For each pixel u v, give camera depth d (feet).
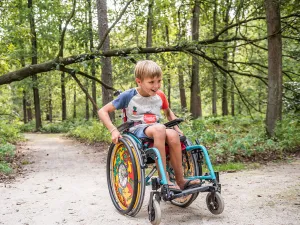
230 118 53.67
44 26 67.62
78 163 27.07
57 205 13.46
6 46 45.78
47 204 13.69
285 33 33.40
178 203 12.50
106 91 43.60
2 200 14.60
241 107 96.53
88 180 19.10
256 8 32.24
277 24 28.07
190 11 49.70
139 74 11.06
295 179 16.14
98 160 28.45
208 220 10.63
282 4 28.19
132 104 11.62
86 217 11.66
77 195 15.16
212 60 37.04
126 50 34.58
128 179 11.56
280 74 28.27
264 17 32.60
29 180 19.72
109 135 43.14
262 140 25.95
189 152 11.91
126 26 50.96
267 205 11.98
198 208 12.14
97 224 10.84
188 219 10.84
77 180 19.22
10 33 45.52
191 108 61.26
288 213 10.99
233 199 12.99
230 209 11.70
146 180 11.60
